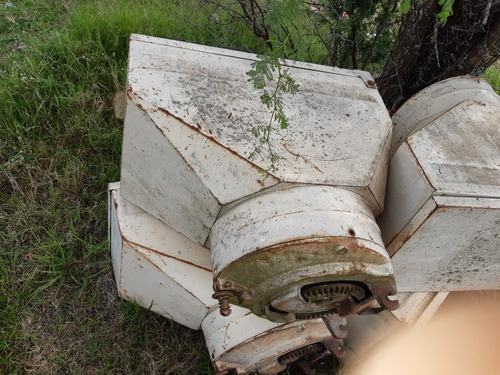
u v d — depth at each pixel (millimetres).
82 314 2260
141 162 1655
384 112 1796
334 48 2895
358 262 1401
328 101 1754
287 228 1376
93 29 3201
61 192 2564
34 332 2168
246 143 1523
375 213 1642
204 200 1528
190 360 2230
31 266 2322
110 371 2121
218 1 3461
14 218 2438
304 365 2305
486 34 2363
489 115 1763
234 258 1396
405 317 1980
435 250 1669
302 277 1373
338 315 1729
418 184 1558
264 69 1467
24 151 2621
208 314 2008
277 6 1579
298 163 1516
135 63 1626
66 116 2803
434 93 1941
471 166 1602
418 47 2541
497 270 1888
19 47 3158
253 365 1965
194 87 1620
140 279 1993
